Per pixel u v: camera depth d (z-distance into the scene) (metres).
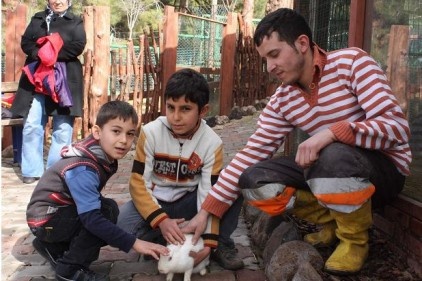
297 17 2.36
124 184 4.72
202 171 2.77
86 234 2.46
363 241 2.42
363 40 3.14
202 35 10.41
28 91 4.80
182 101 2.56
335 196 2.19
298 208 2.72
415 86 2.60
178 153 2.73
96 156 2.47
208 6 24.88
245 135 7.27
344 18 3.50
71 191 2.42
